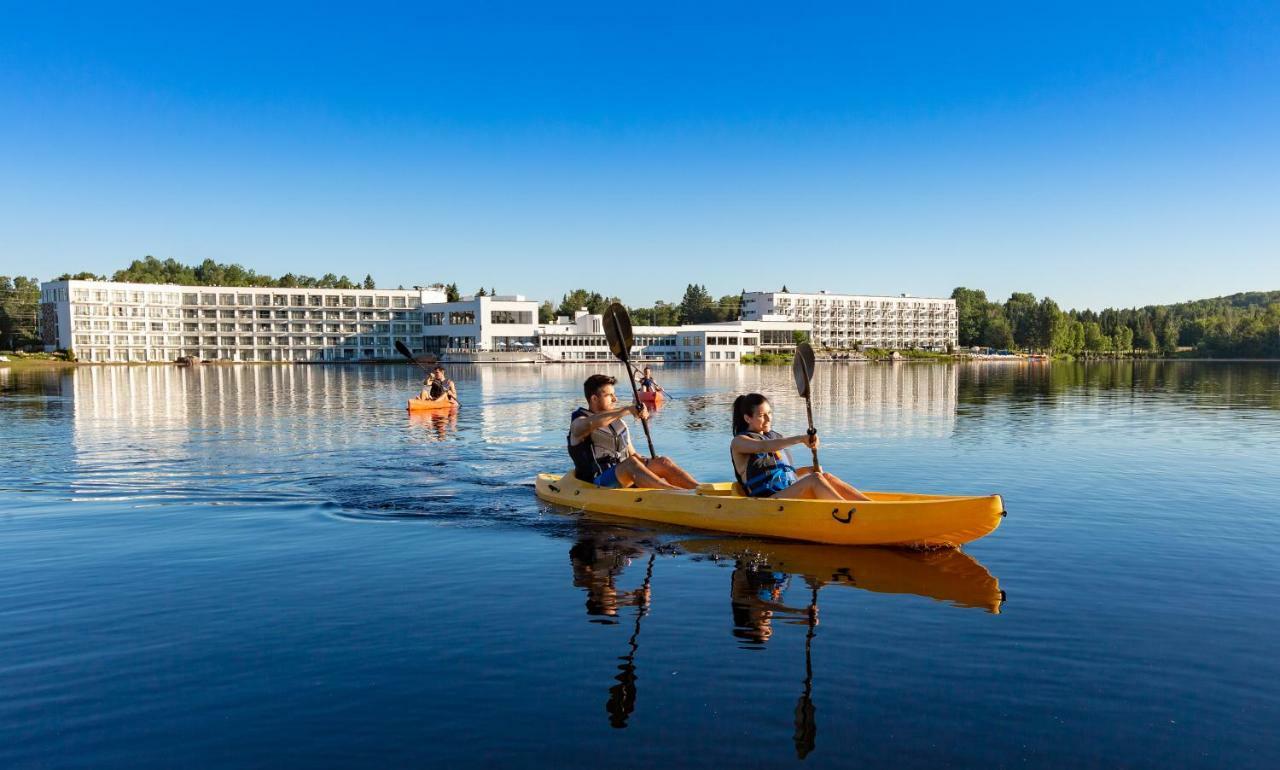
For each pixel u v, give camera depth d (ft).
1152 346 561.84
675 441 63.41
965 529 25.86
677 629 19.38
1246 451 53.62
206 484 41.34
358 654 17.80
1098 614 20.47
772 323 465.47
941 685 16.17
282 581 23.41
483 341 410.31
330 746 13.94
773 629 19.38
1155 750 13.66
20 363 364.38
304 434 67.51
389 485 40.88
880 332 571.69
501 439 63.52
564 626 19.56
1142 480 41.88
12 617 20.35
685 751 13.67
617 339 38.52
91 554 26.63
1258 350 488.02
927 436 63.98
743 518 29.27
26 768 13.25
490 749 13.83
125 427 74.13
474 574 24.20
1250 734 14.17
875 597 21.89
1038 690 15.93
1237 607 21.02
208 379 212.43
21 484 41.37
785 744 13.91
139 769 13.28
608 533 29.68
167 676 16.70
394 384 178.81
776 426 72.74
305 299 427.74
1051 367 331.57
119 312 388.57
